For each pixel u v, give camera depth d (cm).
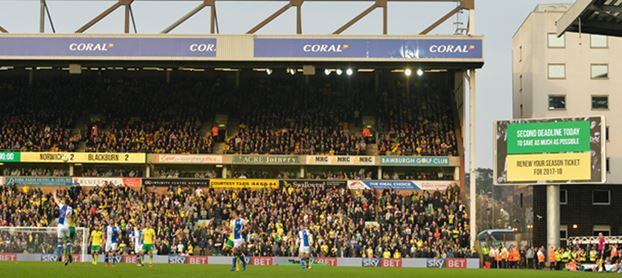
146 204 6950
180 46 7000
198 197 7050
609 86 8025
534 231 7906
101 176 7694
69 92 8369
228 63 7075
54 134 7769
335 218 6781
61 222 3762
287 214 6775
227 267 4319
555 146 6512
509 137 6694
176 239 6462
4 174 7656
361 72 8544
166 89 8444
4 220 6756
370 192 7162
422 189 7419
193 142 7712
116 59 6988
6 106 8169
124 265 4278
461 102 7906
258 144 7675
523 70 8469
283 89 8500
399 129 7950
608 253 6794
